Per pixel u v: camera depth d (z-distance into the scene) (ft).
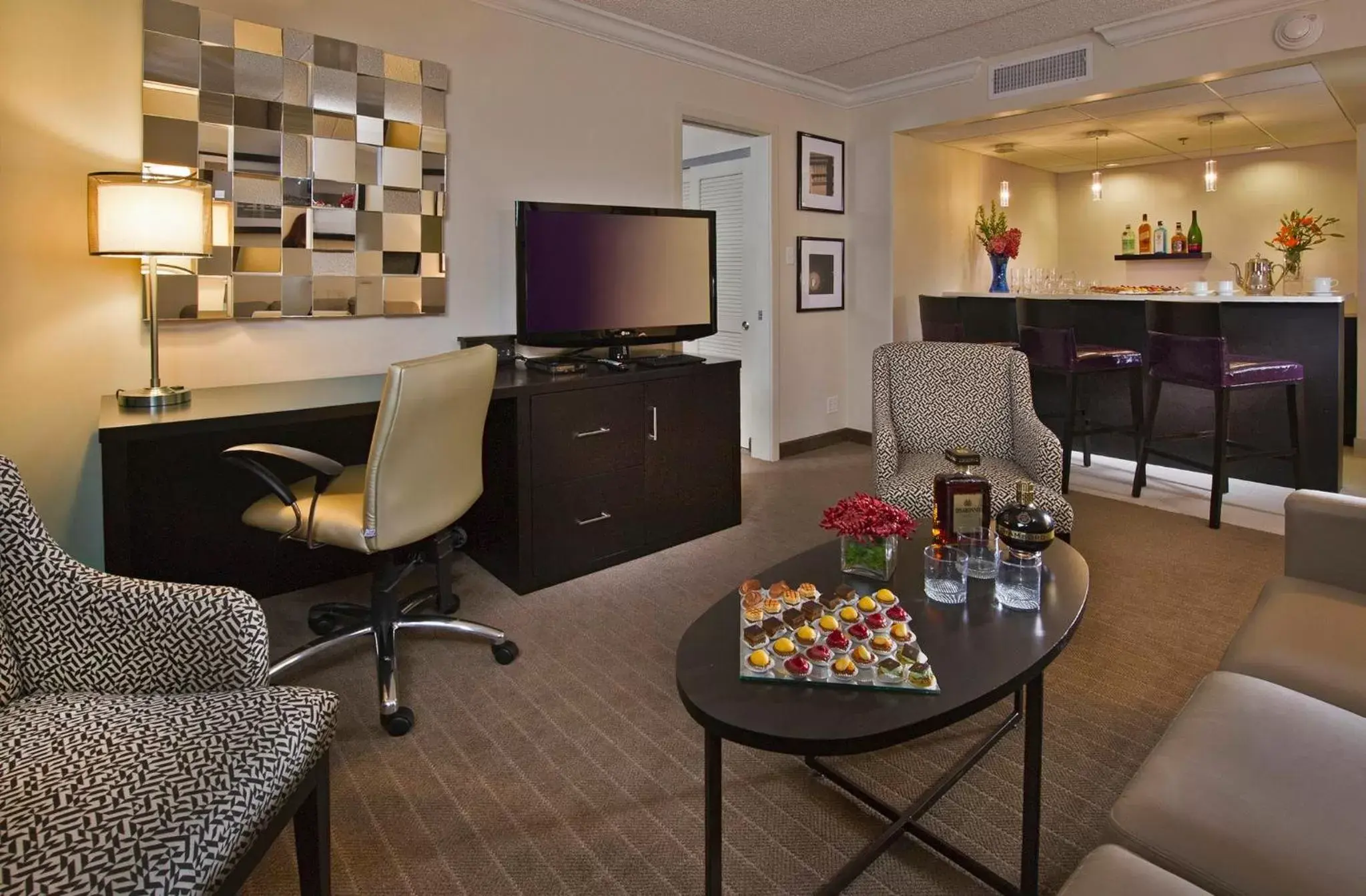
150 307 7.73
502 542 10.02
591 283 11.13
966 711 4.21
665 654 8.21
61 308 7.80
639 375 10.66
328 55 9.50
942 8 12.34
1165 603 9.21
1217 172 21.90
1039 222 24.13
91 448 8.21
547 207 10.61
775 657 4.65
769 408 16.57
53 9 7.53
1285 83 13.84
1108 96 13.98
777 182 15.97
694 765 6.33
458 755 6.46
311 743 4.17
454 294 11.02
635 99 13.05
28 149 7.40
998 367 10.12
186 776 3.56
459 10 10.75
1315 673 4.60
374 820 5.67
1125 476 15.02
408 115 10.22
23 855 3.07
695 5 11.94
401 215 10.28
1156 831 3.41
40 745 3.72
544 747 6.57
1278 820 3.36
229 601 4.39
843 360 18.33
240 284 9.08
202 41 8.59
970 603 5.52
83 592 4.42
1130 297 15.12
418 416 6.86
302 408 7.73
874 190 17.49
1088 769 6.15
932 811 5.70
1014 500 8.03
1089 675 7.59
